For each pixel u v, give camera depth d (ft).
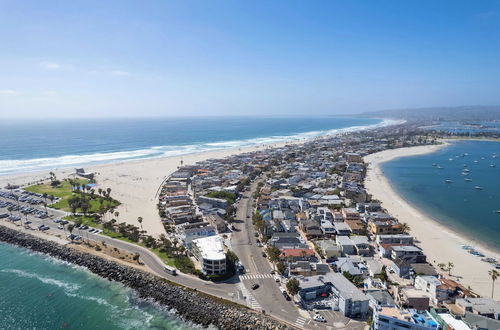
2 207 647.97
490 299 318.24
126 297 354.54
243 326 295.69
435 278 353.92
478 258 446.60
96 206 654.12
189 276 379.14
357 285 355.56
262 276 379.76
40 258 446.19
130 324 310.45
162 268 399.44
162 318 318.65
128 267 400.88
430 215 640.17
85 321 315.58
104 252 444.96
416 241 499.92
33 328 306.76
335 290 331.98
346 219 565.12
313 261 419.74
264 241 479.00
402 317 269.64
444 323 274.77
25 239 493.77
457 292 342.23
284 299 332.80
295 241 466.29
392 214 626.64
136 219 584.81
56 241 482.28
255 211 628.28
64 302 346.13
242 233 518.78
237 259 409.28
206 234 496.64
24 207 639.76
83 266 420.77
